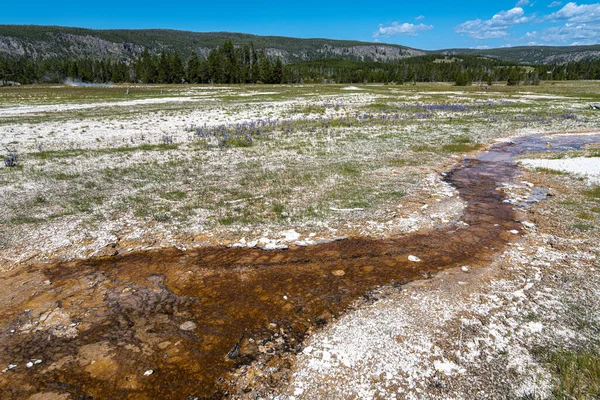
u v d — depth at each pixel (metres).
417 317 5.78
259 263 7.61
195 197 11.69
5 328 5.52
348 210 10.52
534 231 9.09
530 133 25.84
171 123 30.66
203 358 4.99
